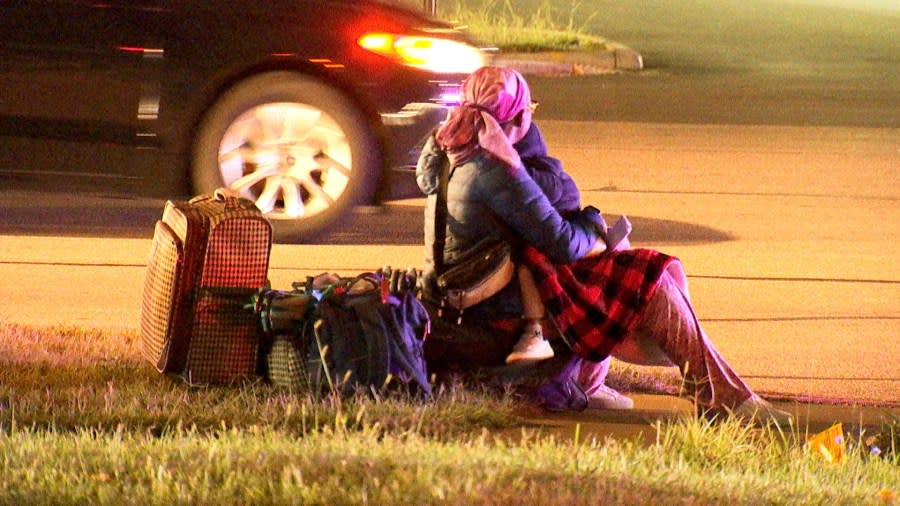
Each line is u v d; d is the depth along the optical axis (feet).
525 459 60.44
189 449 59.36
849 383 84.43
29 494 52.29
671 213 131.13
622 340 73.97
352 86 110.83
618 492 55.62
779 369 86.99
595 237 74.64
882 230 127.24
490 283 74.08
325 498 52.42
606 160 157.28
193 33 109.91
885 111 201.26
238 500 52.21
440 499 52.54
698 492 57.77
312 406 69.67
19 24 110.32
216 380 73.97
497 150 72.95
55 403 70.85
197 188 111.14
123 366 77.97
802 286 107.14
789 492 59.82
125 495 52.39
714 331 94.99
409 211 128.57
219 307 73.67
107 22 110.01
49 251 109.91
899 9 399.03
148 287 76.89
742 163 157.89
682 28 318.65
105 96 110.42
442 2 309.22
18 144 111.86
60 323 90.68
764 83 228.63
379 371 71.31
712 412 74.90
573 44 250.78
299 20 111.04
